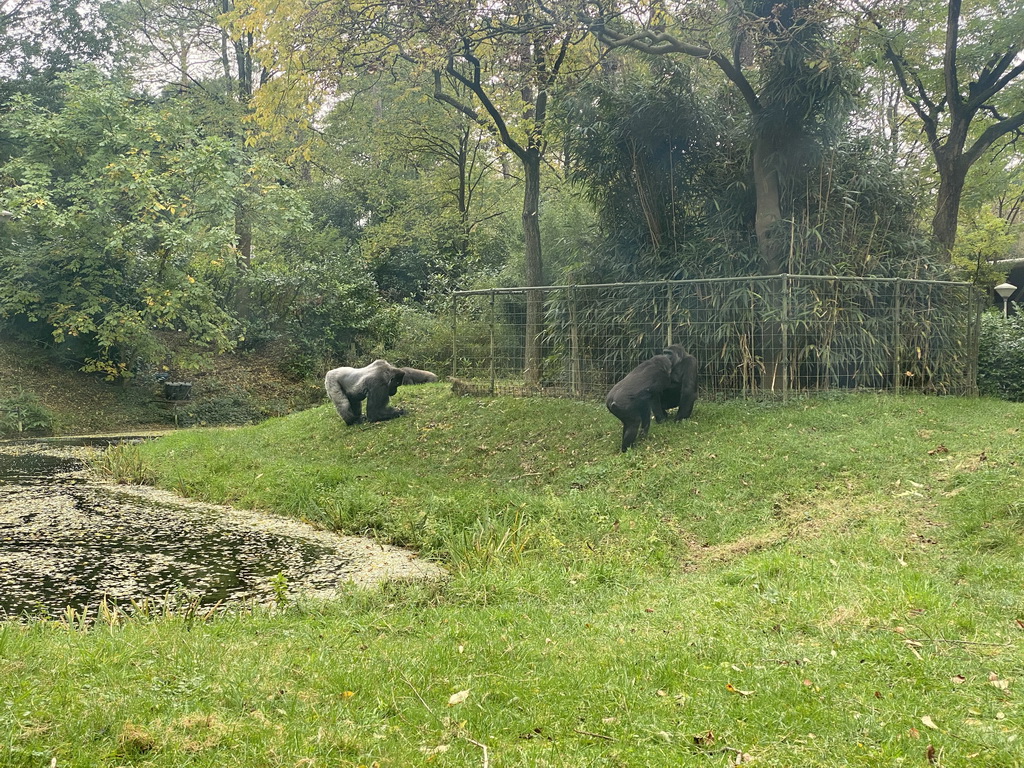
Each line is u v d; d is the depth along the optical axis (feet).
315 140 70.69
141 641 17.42
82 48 91.86
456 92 72.69
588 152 51.44
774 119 45.57
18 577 27.02
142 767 11.02
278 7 53.52
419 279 109.19
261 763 11.25
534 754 11.91
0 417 70.90
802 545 25.84
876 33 48.91
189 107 101.14
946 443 33.88
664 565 27.32
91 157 75.00
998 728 12.37
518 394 52.21
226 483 42.83
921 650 15.75
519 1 46.42
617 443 40.57
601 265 51.96
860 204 48.98
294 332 98.78
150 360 84.38
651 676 15.05
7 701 12.73
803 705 13.46
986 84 59.67
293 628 20.27
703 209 51.13
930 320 47.50
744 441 37.09
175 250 78.13
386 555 31.32
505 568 26.89
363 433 50.55
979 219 100.63
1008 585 20.27
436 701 14.11
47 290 79.30
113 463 48.26
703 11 46.01
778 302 44.01
